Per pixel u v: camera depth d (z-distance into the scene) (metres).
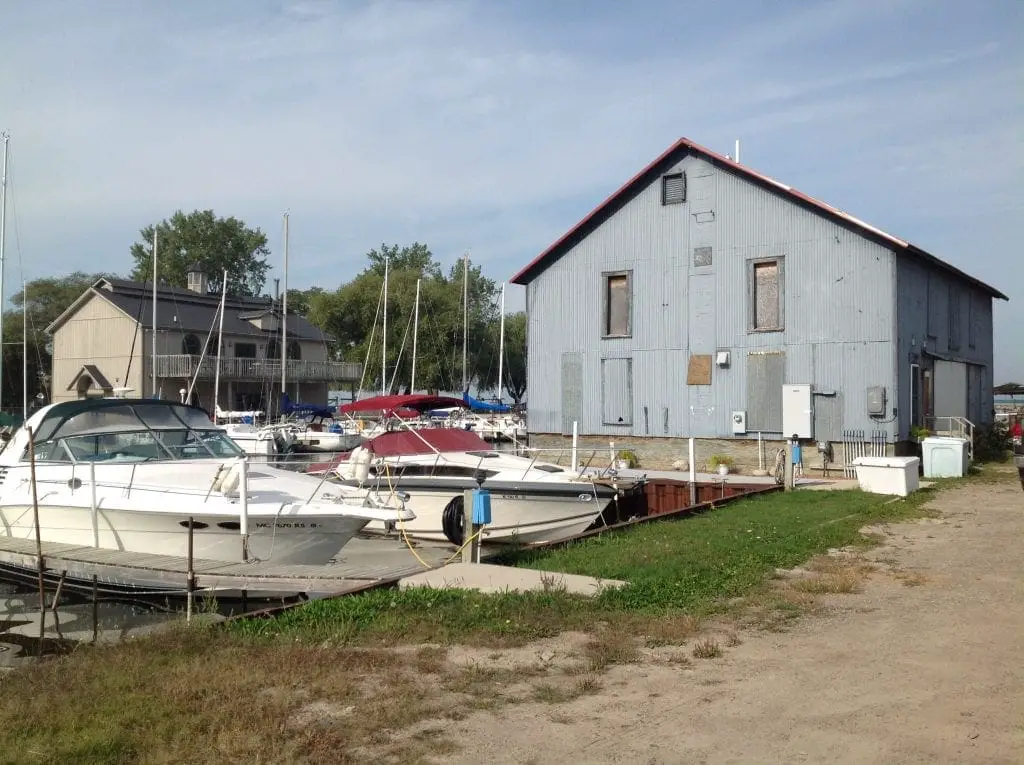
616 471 18.73
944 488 19.44
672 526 14.41
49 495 13.29
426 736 5.46
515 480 16.34
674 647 7.43
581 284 27.84
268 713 5.71
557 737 5.45
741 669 6.80
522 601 8.73
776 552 11.65
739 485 20.17
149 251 91.38
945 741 5.32
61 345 55.53
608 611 8.52
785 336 24.50
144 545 12.70
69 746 5.27
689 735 5.47
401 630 7.79
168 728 5.55
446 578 9.97
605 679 6.57
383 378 56.94
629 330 26.97
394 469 17.30
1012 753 5.13
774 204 24.78
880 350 23.22
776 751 5.20
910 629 7.92
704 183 25.83
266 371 57.03
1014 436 27.42
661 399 26.38
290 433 40.12
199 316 56.81
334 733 5.47
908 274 24.31
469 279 75.31
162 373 52.38
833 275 23.88
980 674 6.60
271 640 7.59
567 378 28.00
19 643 10.22
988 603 8.89
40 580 10.74
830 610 8.69
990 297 34.44
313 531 12.31
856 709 5.88
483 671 6.70
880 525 14.45
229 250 93.00
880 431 23.11
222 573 10.55
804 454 24.09
